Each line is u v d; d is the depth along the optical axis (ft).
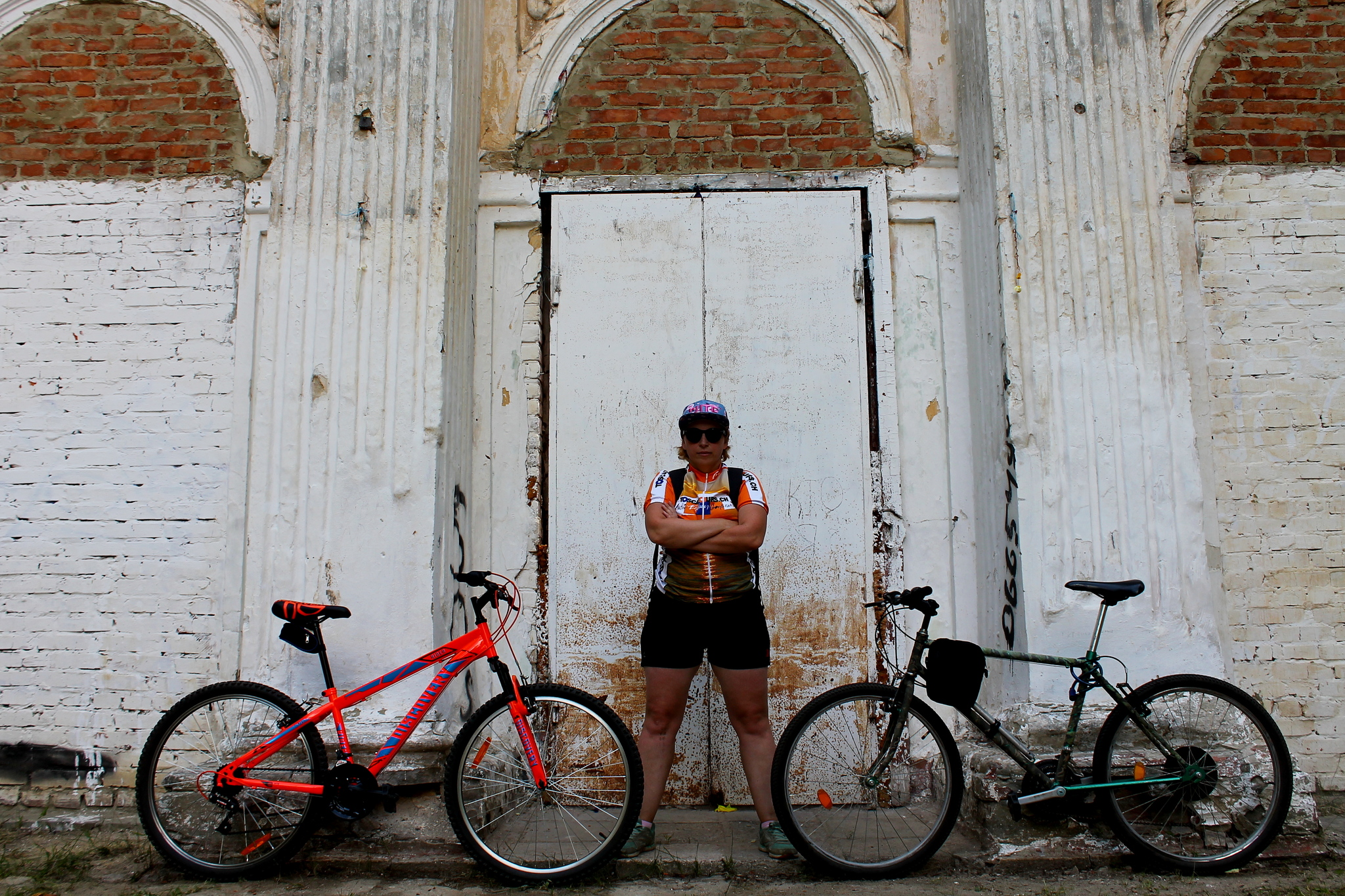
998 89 12.47
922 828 10.40
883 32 13.96
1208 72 13.71
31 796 12.35
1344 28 13.82
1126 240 12.19
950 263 13.55
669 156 13.80
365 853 10.34
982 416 12.76
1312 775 12.17
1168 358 11.96
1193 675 10.37
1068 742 10.32
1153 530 11.62
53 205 13.43
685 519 10.79
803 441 13.11
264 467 11.81
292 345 11.97
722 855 10.50
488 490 13.11
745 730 10.78
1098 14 12.64
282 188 12.22
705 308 13.39
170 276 13.24
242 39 13.74
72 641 12.60
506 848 10.36
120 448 12.94
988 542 12.55
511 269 13.64
